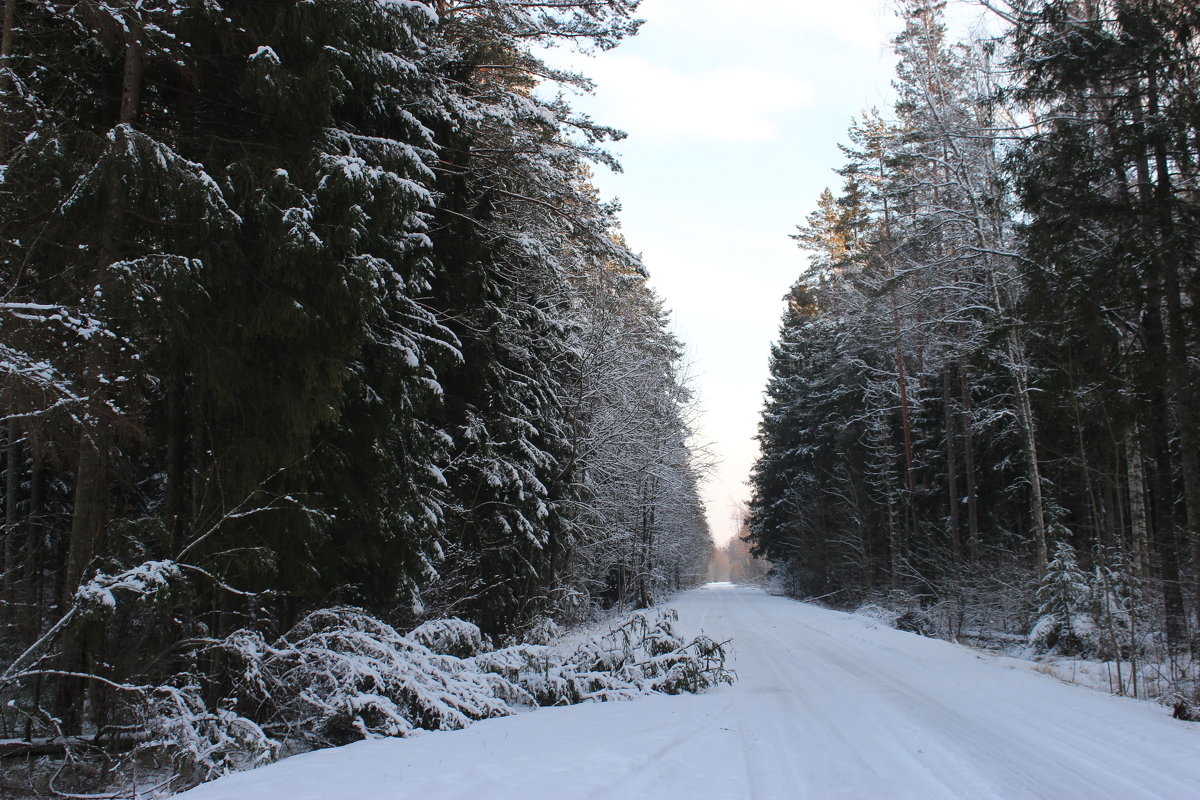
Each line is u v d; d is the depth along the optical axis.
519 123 15.33
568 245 18.94
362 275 9.23
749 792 5.51
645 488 34.31
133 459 10.74
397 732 7.88
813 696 10.51
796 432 46.34
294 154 9.66
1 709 7.86
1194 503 12.34
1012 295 19.66
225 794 5.00
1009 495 27.02
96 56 9.35
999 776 6.09
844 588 41.28
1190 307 12.52
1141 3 12.62
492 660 10.45
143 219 8.76
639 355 27.34
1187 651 11.85
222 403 9.18
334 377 9.34
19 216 8.34
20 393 7.54
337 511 10.48
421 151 11.34
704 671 11.65
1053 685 11.49
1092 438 19.14
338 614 9.31
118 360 8.85
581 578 25.62
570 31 14.84
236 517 8.66
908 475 31.98
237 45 9.58
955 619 24.88
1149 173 13.78
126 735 7.79
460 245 14.80
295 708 8.46
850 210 32.09
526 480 16.77
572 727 8.09
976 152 19.56
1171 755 6.82
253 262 9.43
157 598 7.28
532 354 18.50
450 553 14.96
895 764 6.50
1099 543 13.31
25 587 10.72
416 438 12.02
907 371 32.19
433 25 10.14
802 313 45.06
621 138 16.20
